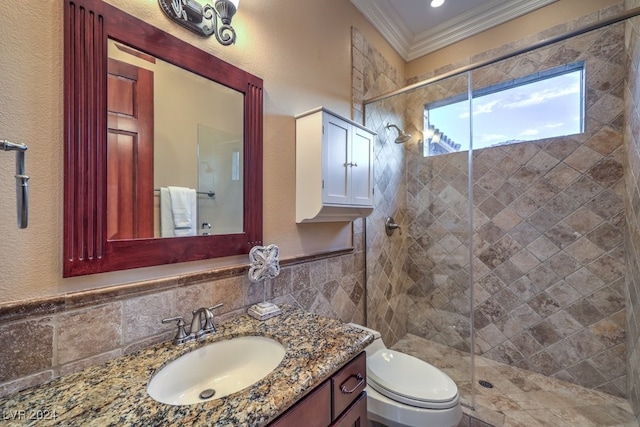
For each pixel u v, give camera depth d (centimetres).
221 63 113
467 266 205
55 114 74
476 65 173
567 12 186
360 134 168
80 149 77
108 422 56
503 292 206
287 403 64
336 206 146
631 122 151
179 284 98
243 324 107
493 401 166
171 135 99
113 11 83
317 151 138
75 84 77
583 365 178
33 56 71
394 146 226
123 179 87
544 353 191
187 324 100
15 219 68
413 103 230
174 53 98
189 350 89
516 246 201
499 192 207
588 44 174
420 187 230
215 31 109
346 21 186
